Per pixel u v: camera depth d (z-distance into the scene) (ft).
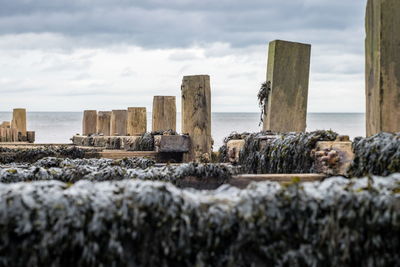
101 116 75.72
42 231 13.58
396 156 19.17
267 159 27.96
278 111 36.47
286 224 14.49
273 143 27.37
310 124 381.19
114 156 46.57
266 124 36.81
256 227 14.30
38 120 464.65
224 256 14.42
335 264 14.46
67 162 32.55
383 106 22.80
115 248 13.78
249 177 23.58
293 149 25.54
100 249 13.80
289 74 36.50
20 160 47.01
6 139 78.74
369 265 14.53
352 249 14.51
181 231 14.15
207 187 24.06
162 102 53.42
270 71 36.60
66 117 544.21
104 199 14.08
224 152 37.37
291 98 36.63
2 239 13.52
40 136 250.98
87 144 65.36
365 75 24.54
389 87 22.77
